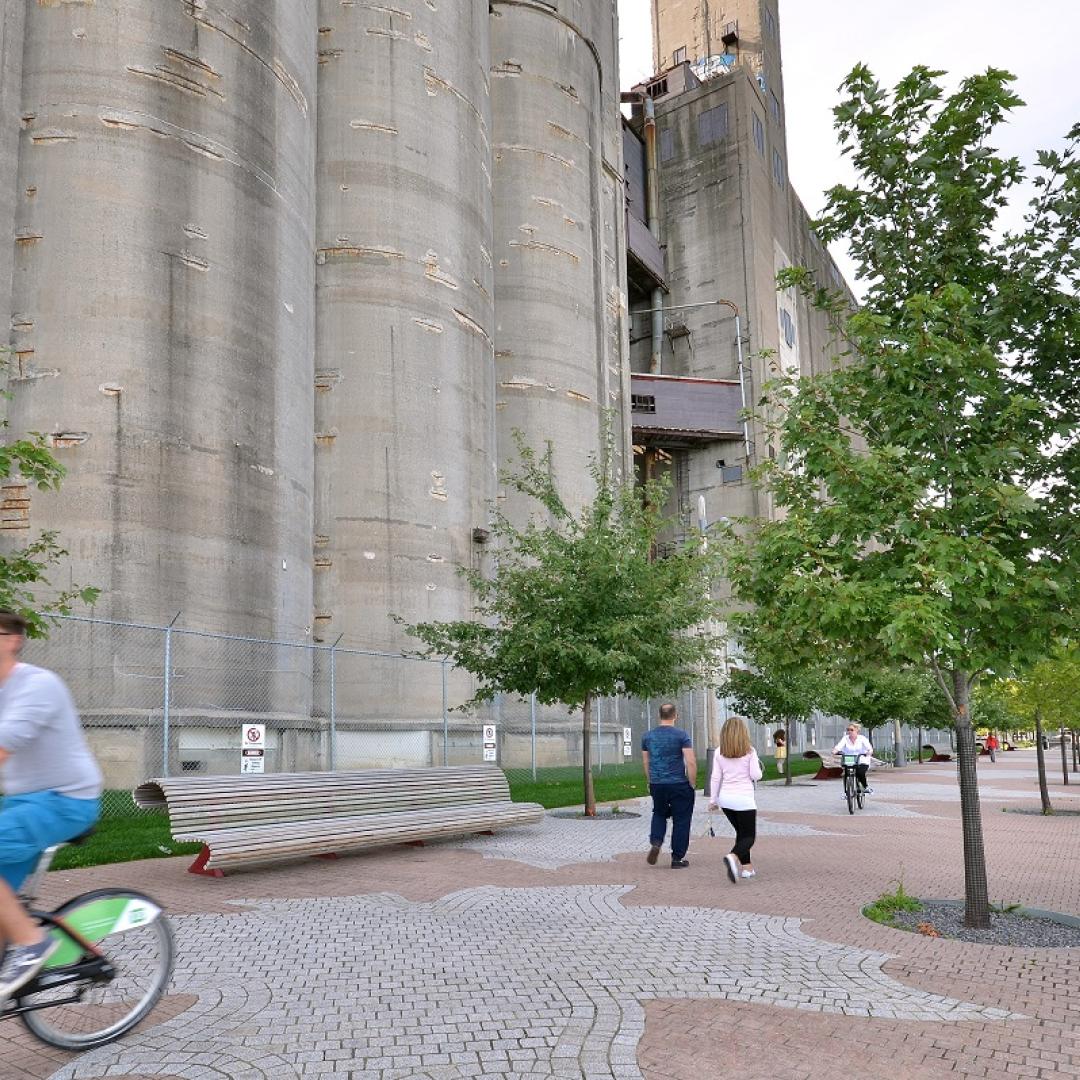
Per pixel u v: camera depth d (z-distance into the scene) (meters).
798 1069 4.62
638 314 75.38
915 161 9.62
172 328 20.44
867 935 7.60
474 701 18.31
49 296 19.61
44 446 10.11
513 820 13.91
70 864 10.62
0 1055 4.81
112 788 18.03
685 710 41.44
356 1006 5.57
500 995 5.80
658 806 11.39
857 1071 4.61
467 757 29.12
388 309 29.45
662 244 75.75
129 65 20.67
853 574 8.80
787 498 9.61
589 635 16.55
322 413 28.52
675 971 6.38
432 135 31.53
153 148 20.72
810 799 23.39
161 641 19.36
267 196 23.00
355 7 30.77
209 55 21.98
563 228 43.16
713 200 74.38
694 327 73.31
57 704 4.50
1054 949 7.21
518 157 42.41
